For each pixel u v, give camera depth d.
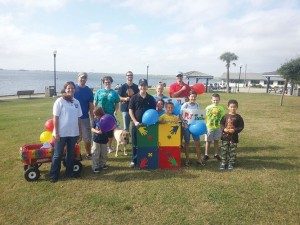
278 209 4.34
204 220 4.04
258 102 22.97
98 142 5.93
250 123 11.95
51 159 5.71
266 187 5.14
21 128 10.81
